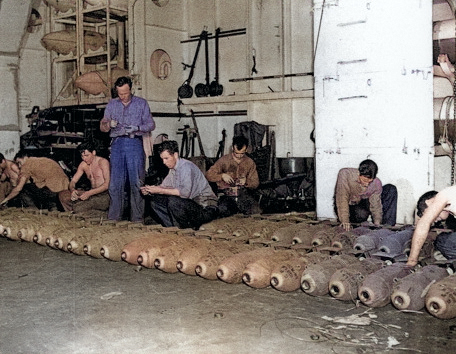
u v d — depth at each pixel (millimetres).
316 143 5848
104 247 4918
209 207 5918
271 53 9750
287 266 3922
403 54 5305
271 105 9680
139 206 6617
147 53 10016
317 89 5789
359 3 5457
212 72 10547
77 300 3869
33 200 7355
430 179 5289
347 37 5559
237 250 4469
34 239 5699
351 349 2918
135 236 5035
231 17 10227
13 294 4062
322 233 4809
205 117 10578
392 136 5418
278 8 9586
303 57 9461
